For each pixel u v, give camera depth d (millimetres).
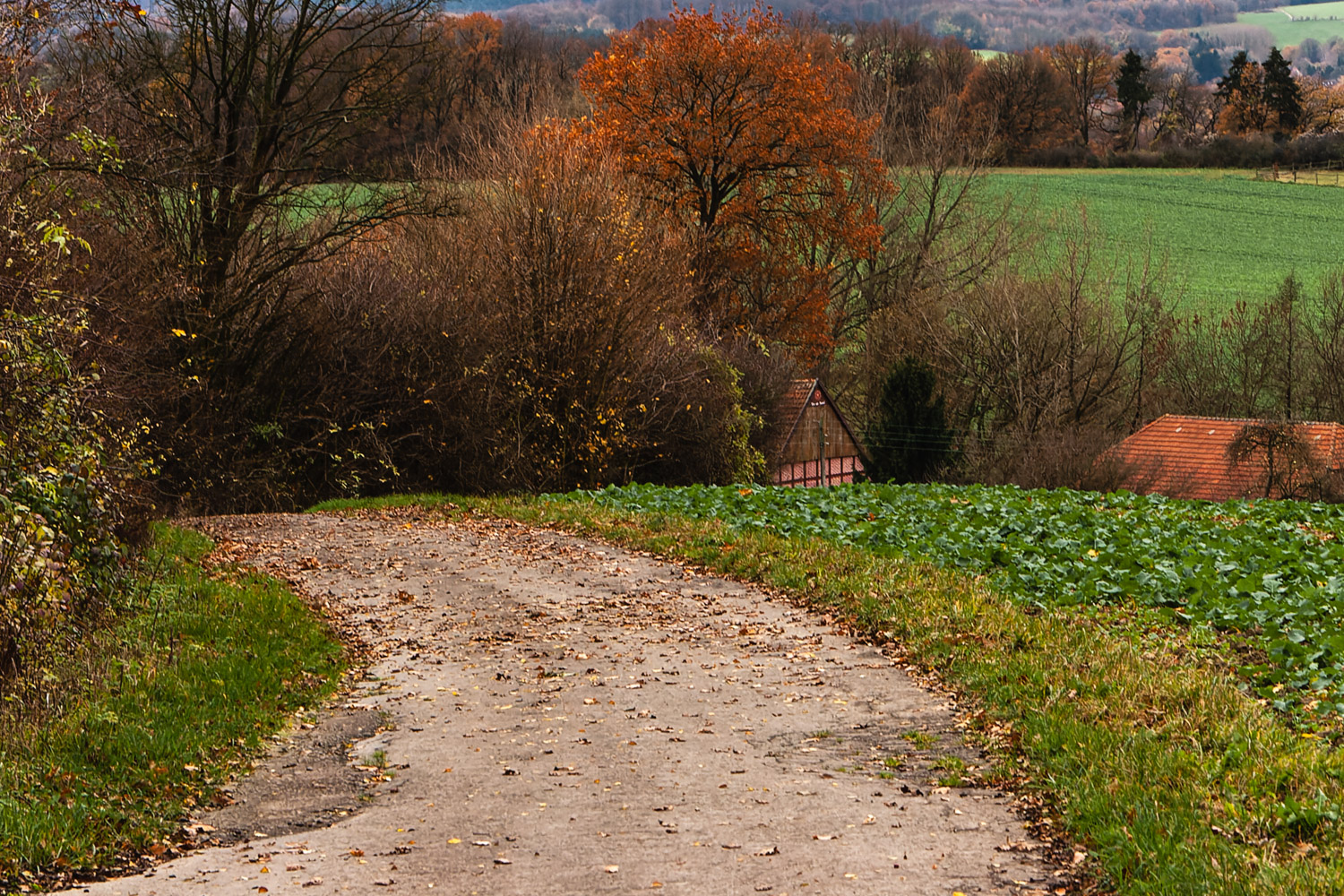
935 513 26547
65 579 13922
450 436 39500
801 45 83188
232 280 34875
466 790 10836
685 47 58844
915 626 16297
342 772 11578
